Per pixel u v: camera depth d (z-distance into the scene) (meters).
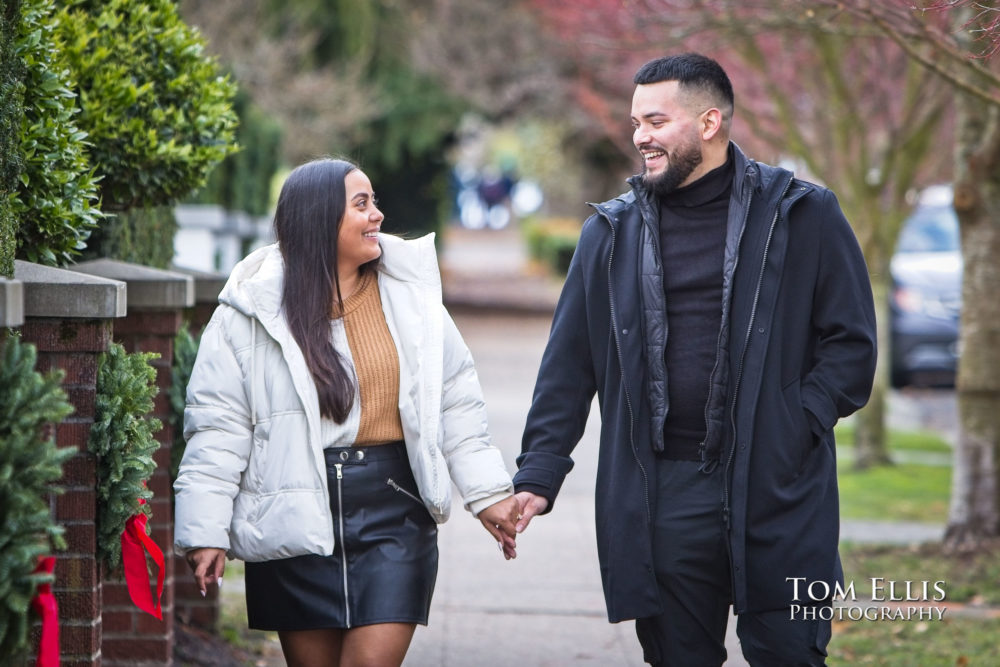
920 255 28.92
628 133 24.45
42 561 5.31
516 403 25.67
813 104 18.77
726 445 6.68
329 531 6.44
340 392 6.43
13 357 5.23
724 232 6.84
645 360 6.84
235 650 10.19
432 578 6.73
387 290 6.78
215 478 6.46
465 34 36.44
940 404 29.22
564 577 12.88
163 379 9.12
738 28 13.14
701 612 6.89
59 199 7.20
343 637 6.65
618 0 17.38
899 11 10.35
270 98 31.72
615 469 6.87
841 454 22.09
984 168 13.73
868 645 10.62
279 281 6.60
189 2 28.31
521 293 59.91
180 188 8.92
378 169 44.12
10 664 5.16
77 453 6.72
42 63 7.05
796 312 6.78
